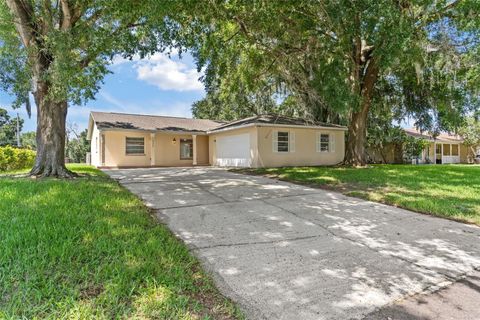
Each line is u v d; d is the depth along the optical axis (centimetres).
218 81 1277
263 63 1316
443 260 329
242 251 339
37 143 858
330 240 384
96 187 644
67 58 634
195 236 385
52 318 185
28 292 209
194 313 211
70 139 3206
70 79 654
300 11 946
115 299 211
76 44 664
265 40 1126
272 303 235
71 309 195
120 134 1653
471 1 860
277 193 701
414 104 1546
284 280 273
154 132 1683
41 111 843
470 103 1290
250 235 395
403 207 570
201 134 1838
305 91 1397
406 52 958
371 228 438
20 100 888
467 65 1103
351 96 1095
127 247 302
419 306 238
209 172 1228
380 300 245
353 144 1437
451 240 392
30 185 602
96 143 1742
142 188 734
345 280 277
